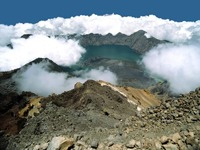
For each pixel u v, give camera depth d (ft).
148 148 84.64
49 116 199.62
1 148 136.26
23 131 192.44
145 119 101.81
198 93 102.37
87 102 257.34
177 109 100.27
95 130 98.99
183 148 84.12
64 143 89.30
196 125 90.79
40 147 94.27
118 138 89.51
